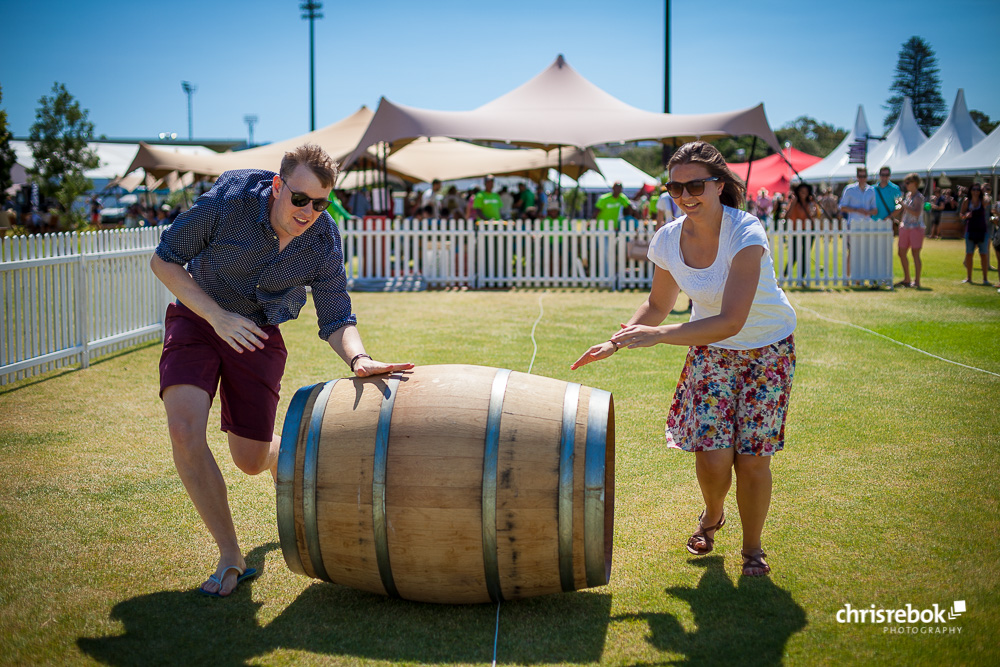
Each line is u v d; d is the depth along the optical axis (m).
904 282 13.22
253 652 2.61
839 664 2.53
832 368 6.78
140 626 2.77
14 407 5.62
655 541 3.49
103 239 7.57
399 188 29.44
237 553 3.07
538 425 2.69
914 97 80.94
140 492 4.04
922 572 3.15
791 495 3.98
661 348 7.83
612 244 13.79
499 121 14.03
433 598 2.81
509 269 14.10
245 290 3.10
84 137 28.62
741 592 3.02
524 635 2.72
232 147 41.84
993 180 27.12
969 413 5.37
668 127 13.96
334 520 2.70
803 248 13.68
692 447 3.13
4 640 2.67
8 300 6.32
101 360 7.36
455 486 2.62
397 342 8.09
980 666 2.50
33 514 3.74
